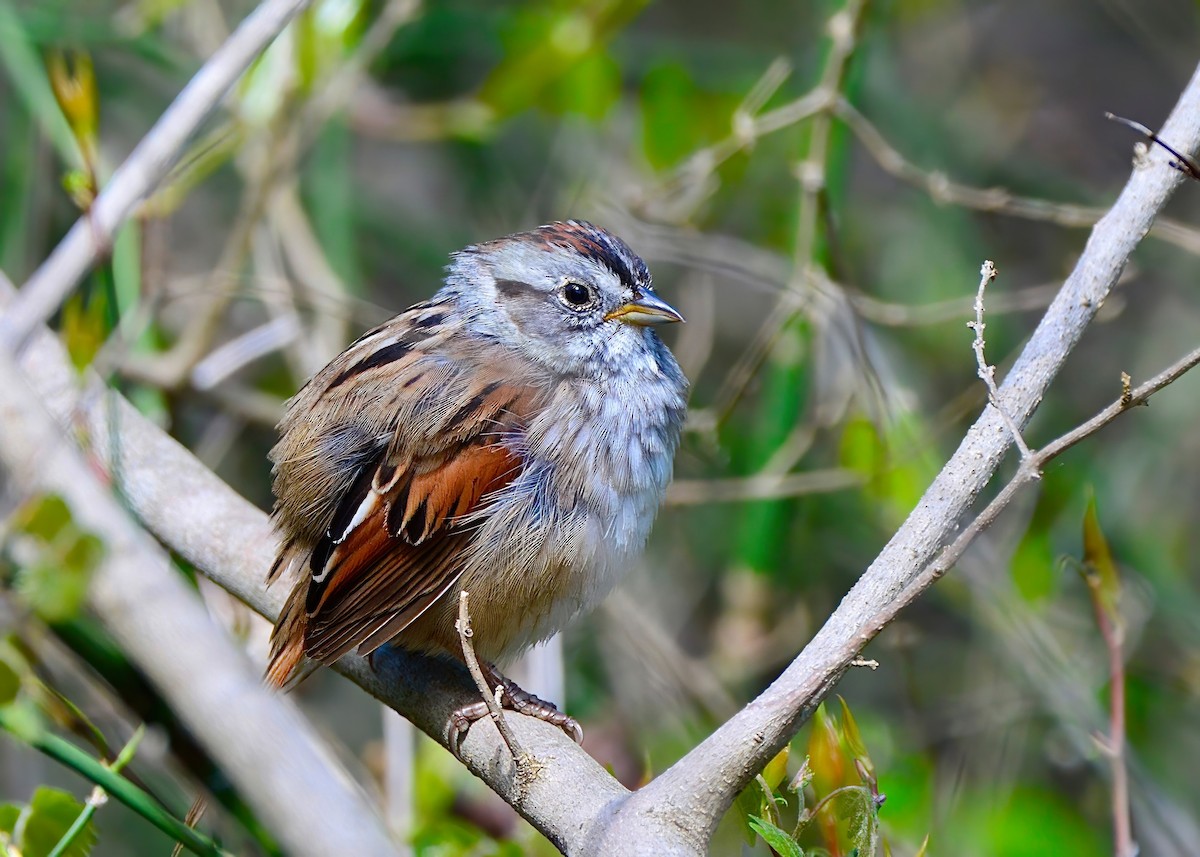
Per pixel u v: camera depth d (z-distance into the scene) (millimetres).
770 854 6688
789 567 11828
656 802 5750
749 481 10727
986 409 6109
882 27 12422
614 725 10758
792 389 11070
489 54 12969
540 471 7910
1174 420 12930
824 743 6594
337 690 12164
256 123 10508
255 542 7945
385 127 12180
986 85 14070
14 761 10734
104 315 8508
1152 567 11805
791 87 12734
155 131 6629
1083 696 10375
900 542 5891
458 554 7852
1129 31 13602
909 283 13008
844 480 10672
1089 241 6383
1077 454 12422
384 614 7684
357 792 6180
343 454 7945
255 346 10758
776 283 11328
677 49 13008
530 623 8031
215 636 5062
